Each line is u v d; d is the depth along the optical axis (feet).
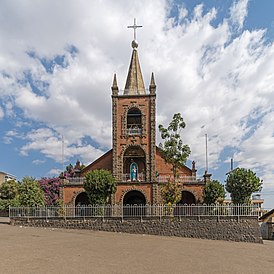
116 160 157.79
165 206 115.75
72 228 113.70
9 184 212.43
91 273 42.88
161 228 109.19
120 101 161.68
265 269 54.03
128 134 159.12
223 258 63.05
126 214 116.37
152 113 159.74
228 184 137.28
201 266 52.75
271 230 151.43
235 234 106.73
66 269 44.34
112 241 81.00
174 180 140.05
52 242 71.92
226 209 110.52
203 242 94.63
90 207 117.08
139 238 93.50
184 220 108.88
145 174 157.07
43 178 205.57
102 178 133.08
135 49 181.47
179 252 67.56
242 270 51.62
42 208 118.01
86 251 60.90
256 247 91.15
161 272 46.11
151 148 157.07
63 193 154.92
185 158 137.49
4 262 46.62
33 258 50.65
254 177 134.00
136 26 182.29
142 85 176.35
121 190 151.12
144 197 150.71
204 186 150.10
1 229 101.14
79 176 167.63
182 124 139.13
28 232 93.40
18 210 118.93
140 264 51.03
